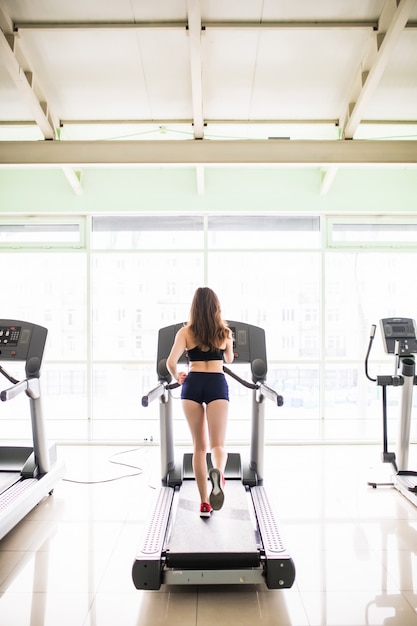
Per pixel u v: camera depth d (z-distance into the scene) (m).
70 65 3.95
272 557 2.26
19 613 2.20
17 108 4.41
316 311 5.66
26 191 5.36
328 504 3.56
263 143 4.14
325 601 2.30
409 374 3.86
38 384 3.56
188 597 2.35
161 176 5.36
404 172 5.38
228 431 5.70
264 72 4.02
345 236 5.54
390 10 3.39
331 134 4.89
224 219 5.57
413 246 5.52
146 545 2.39
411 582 2.47
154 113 4.52
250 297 5.68
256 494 3.14
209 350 2.83
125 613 2.21
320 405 5.52
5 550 2.84
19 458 3.85
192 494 3.11
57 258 5.69
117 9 3.43
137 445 5.31
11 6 3.43
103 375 5.71
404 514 3.38
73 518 3.31
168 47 3.75
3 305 5.69
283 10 3.44
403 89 4.18
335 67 3.97
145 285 5.70
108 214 5.45
